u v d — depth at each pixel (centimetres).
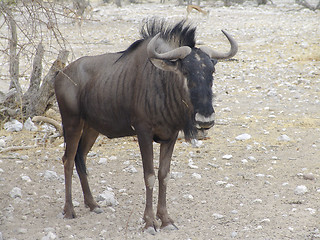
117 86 2161
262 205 2438
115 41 8025
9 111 3891
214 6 13725
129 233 2127
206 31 8919
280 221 2239
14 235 2083
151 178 2111
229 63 6444
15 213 2336
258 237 2075
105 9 12838
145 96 2050
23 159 3153
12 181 2764
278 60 6581
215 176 2875
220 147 3403
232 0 14112
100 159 3130
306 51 7088
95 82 2241
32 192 2606
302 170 2934
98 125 2289
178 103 1995
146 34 2220
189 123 2000
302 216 2289
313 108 4416
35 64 3894
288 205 2434
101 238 2070
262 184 2730
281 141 3506
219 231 2148
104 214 2348
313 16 11031
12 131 3712
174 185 2733
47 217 2309
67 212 2309
